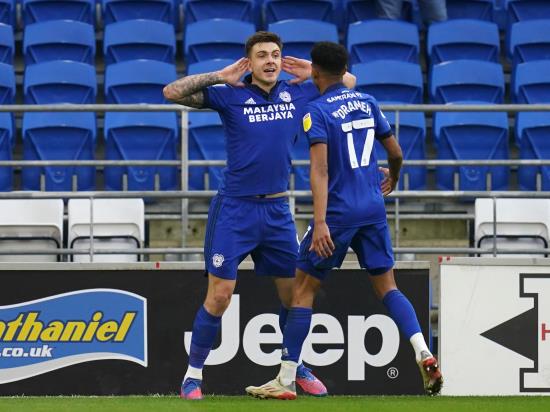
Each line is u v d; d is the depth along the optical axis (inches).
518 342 1213.1
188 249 1333.7
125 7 2042.3
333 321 1238.9
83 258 1448.1
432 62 1966.0
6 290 1235.9
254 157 976.3
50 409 908.6
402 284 1241.4
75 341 1236.5
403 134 1695.4
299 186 1641.2
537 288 1213.1
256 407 906.1
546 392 1211.9
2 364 1233.4
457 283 1211.9
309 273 968.9
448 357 1210.0
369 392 1236.5
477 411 906.7
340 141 947.3
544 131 1716.3
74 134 1688.0
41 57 1923.0
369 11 2075.5
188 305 1238.3
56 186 1648.6
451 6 2111.2
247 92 985.5
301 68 1006.4
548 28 1958.7
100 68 2033.7
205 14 2034.9
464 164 1425.9
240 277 1237.7
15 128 1798.7
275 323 1238.3
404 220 1614.2
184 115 1395.2
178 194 1346.0
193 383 1003.9
